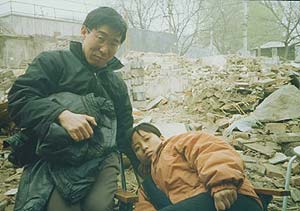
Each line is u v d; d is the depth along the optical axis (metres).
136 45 14.42
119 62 2.54
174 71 10.59
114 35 2.26
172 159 2.38
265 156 4.93
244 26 11.49
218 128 6.37
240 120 6.20
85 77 2.27
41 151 2.04
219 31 12.62
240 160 2.16
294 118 6.13
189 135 2.41
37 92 2.16
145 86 9.24
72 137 2.02
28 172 2.18
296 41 12.03
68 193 2.01
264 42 11.73
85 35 2.33
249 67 10.67
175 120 7.05
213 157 2.14
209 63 11.80
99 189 2.15
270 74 9.30
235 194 2.04
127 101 2.64
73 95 2.21
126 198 2.12
